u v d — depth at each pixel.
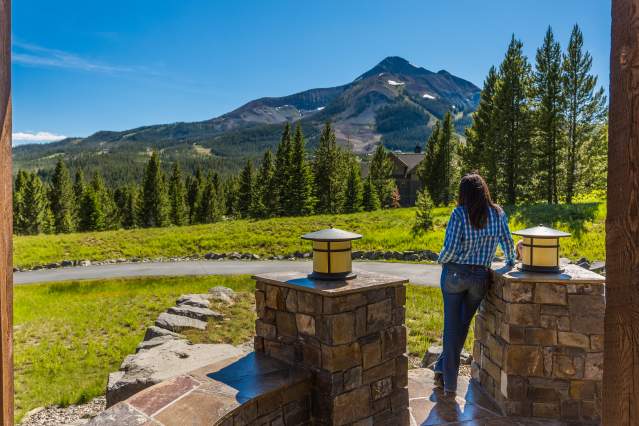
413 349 6.00
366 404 2.89
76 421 4.62
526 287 3.29
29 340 7.67
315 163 48.00
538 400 3.29
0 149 1.26
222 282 13.53
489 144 31.22
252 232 22.98
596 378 3.20
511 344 3.31
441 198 45.59
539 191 30.42
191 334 6.98
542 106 29.02
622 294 1.18
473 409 3.46
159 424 2.14
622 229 1.18
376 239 19.17
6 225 1.31
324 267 3.04
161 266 17.09
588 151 28.89
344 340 2.75
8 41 1.30
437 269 14.26
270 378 2.72
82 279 14.92
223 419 2.23
